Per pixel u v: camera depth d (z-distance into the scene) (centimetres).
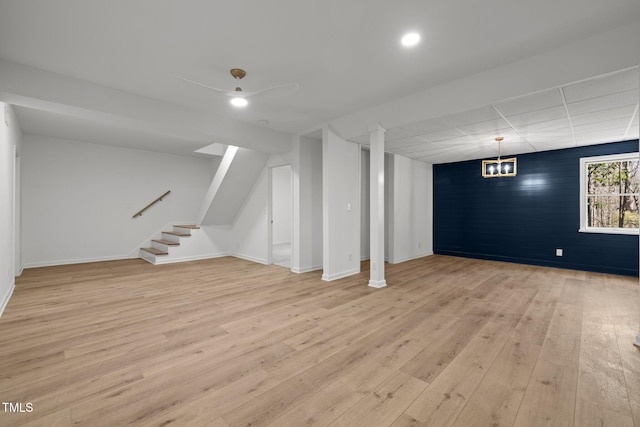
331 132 458
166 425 152
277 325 284
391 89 341
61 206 570
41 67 287
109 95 331
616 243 504
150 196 679
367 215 665
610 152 508
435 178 745
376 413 162
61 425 151
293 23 221
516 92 281
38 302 350
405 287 421
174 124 380
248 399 174
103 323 287
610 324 287
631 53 224
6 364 211
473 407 167
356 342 248
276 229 954
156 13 208
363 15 212
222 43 247
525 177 602
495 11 207
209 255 668
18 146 462
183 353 229
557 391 181
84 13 207
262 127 482
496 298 370
